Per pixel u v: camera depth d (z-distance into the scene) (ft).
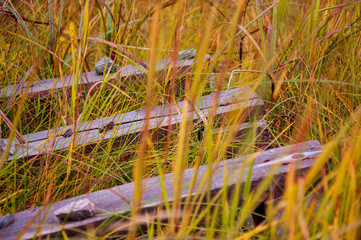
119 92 7.18
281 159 4.09
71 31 9.59
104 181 5.71
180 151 3.68
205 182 4.50
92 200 4.58
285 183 4.47
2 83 7.93
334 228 3.40
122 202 4.49
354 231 3.36
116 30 8.68
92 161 5.68
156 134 6.07
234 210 3.84
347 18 8.11
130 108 6.82
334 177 4.21
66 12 10.26
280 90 6.93
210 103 6.64
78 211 4.17
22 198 5.61
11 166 5.71
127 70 7.81
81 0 8.24
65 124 6.37
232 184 4.40
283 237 3.94
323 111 6.72
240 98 5.99
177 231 4.15
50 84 7.74
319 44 7.75
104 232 4.12
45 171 5.42
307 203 4.11
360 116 4.66
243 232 4.87
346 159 3.50
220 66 8.13
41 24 9.34
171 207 4.34
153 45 3.42
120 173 5.83
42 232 4.09
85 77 7.39
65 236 3.84
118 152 6.03
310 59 7.23
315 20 6.89
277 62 7.07
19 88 7.44
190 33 10.60
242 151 5.92
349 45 7.91
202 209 4.45
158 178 4.83
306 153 4.73
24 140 6.14
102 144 5.97
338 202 3.68
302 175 4.46
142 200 4.41
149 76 3.46
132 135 6.03
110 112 7.24
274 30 6.86
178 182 3.62
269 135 6.27
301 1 9.08
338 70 7.88
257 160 4.77
